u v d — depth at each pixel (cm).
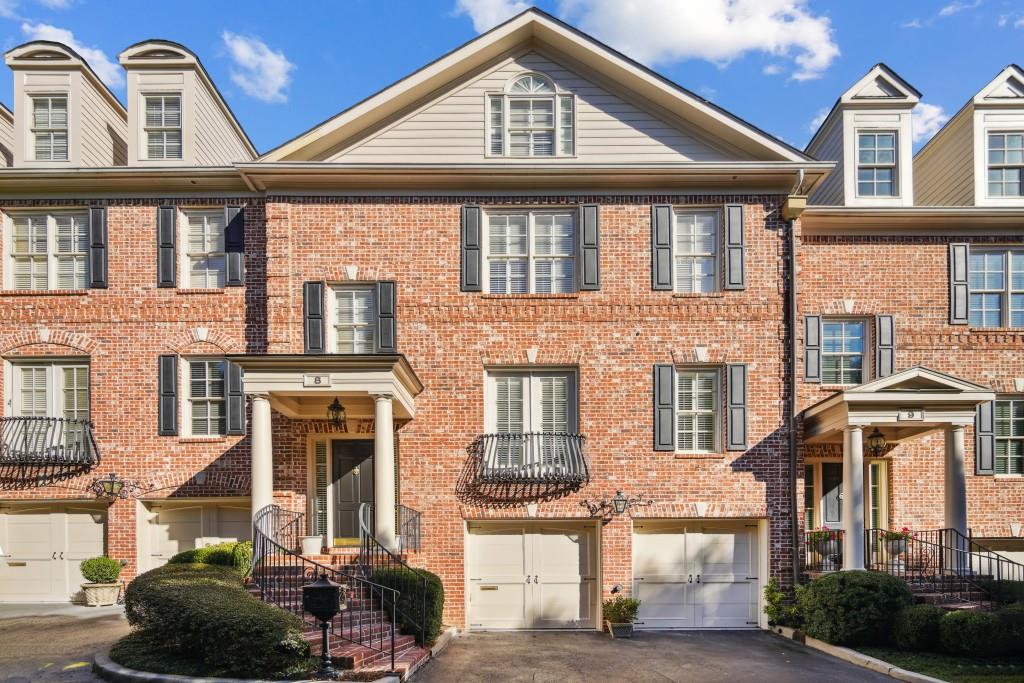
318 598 923
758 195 1569
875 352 1653
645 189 1568
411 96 1571
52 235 1597
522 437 1516
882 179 1712
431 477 1503
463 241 1547
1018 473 1667
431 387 1522
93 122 1672
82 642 1162
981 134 1722
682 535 1536
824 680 1069
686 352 1538
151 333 1564
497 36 1541
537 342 1536
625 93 1589
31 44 1600
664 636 1416
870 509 1645
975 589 1363
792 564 1486
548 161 1554
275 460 1506
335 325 1545
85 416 1567
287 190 1548
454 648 1275
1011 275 1708
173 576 1109
